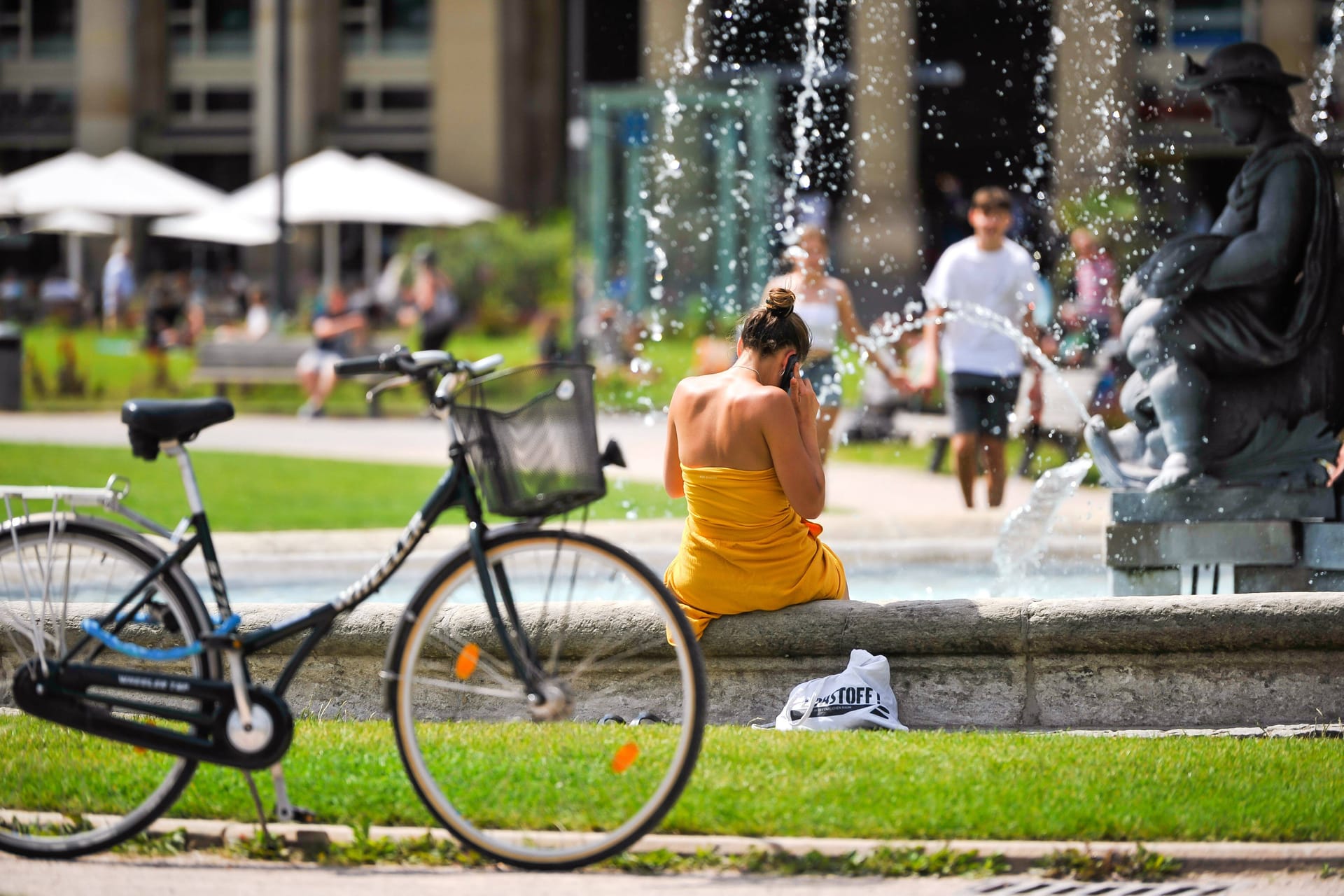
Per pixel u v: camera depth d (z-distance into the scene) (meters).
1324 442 22.06
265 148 166.62
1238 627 17.47
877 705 17.50
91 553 14.34
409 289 118.12
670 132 47.06
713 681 18.08
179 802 14.55
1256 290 21.59
